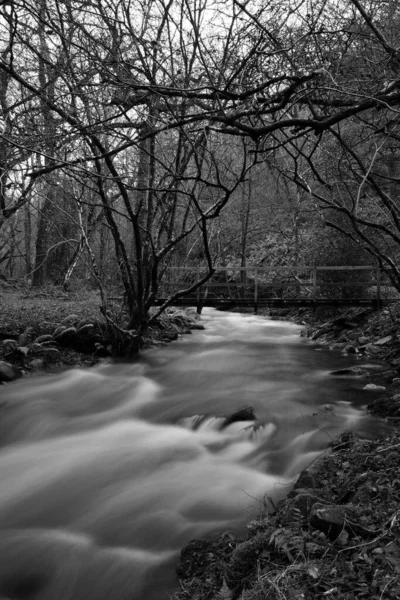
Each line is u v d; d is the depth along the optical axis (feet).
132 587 10.76
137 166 25.58
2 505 14.43
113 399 25.09
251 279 66.03
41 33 15.93
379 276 41.06
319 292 47.14
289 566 8.95
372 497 11.09
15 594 11.00
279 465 16.17
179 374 29.94
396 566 8.54
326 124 12.59
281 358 34.50
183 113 16.05
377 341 34.83
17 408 23.44
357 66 14.53
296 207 40.93
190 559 11.07
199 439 19.13
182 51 18.15
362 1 13.79
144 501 14.19
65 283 59.00
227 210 58.85
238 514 13.14
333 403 22.49
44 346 31.83
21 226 77.41
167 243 31.81
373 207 36.96
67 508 14.11
